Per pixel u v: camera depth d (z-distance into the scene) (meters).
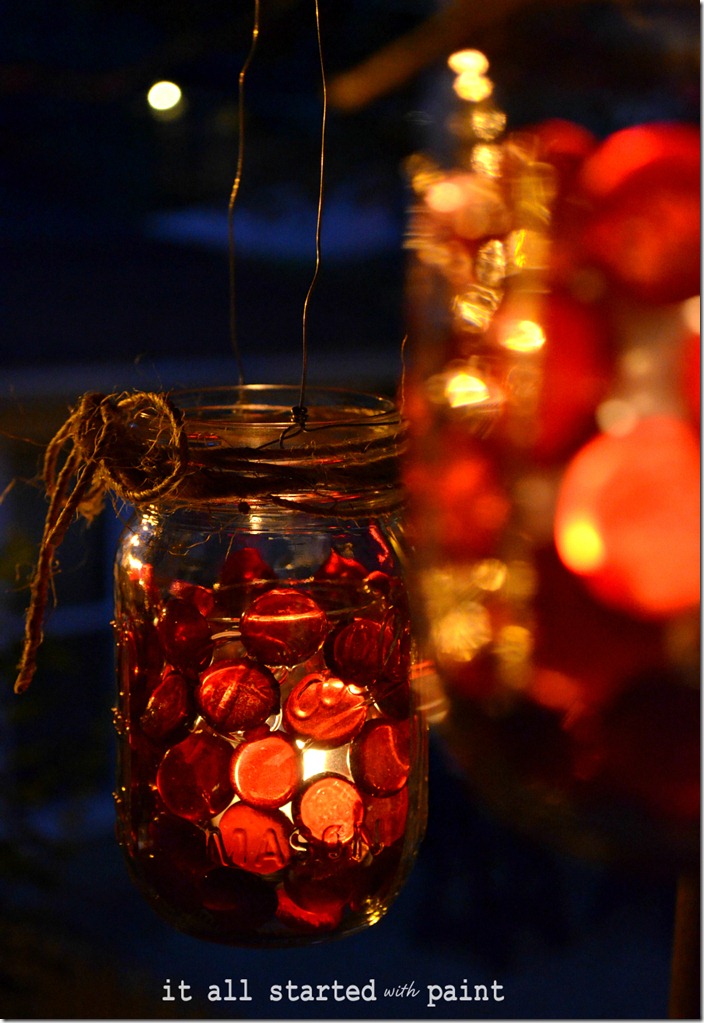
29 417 2.04
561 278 0.49
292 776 0.57
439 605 0.52
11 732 1.68
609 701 0.48
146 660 0.59
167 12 1.36
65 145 2.11
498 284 0.51
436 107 0.56
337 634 0.57
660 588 0.48
